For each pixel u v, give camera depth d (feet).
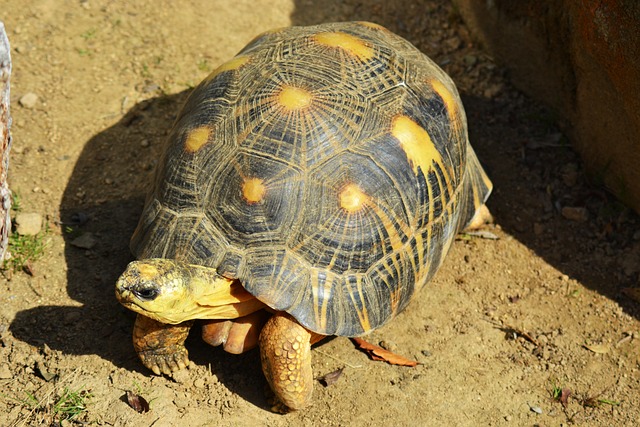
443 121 4.20
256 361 4.12
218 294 3.84
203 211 3.90
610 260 4.58
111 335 4.16
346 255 3.88
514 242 4.64
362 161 3.93
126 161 4.73
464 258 4.57
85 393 3.99
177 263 3.81
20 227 4.40
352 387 4.11
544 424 4.09
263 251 3.83
